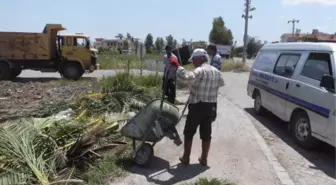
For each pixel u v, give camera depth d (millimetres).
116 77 10672
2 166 4410
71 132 5625
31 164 4461
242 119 8766
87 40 19812
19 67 20078
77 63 19844
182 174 5105
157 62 16844
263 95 9188
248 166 5508
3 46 19672
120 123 6934
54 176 4547
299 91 6961
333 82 5965
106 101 8398
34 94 11789
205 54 5223
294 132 7098
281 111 7859
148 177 4945
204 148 5398
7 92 12109
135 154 5281
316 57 6863
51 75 24047
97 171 4957
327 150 6719
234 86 17344
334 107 5820
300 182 5133
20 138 4961
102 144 5828
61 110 8062
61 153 4930
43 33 19797
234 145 6555
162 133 5230
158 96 9930
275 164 5656
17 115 7891
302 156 6332
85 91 11094
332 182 5172
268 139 7367
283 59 8328
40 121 5785
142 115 5250
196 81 5059
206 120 5266
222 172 5230
